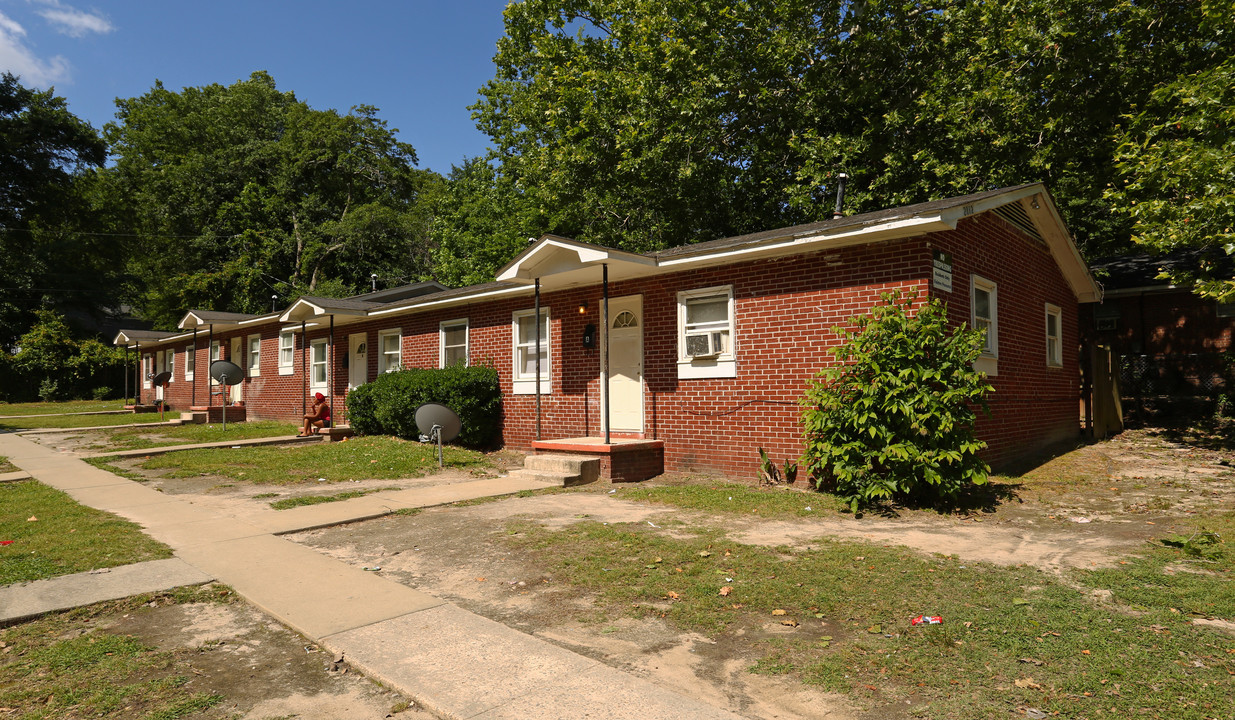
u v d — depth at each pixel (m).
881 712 3.40
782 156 21.02
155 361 33.69
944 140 18.14
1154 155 11.33
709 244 11.10
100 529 7.41
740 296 10.45
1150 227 11.42
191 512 8.38
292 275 47.50
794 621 4.62
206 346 27.80
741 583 5.39
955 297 9.32
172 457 13.47
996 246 10.92
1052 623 4.46
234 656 4.22
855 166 19.45
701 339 11.05
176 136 49.22
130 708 3.54
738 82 19.36
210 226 48.16
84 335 44.06
